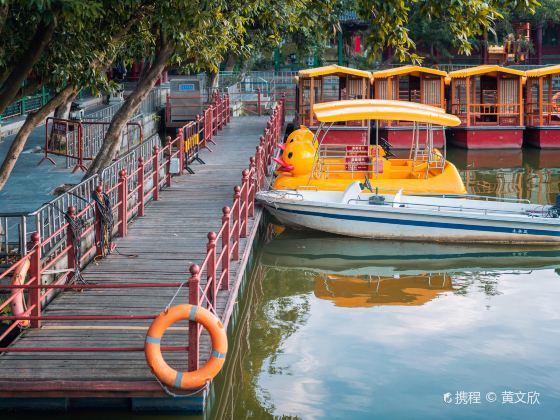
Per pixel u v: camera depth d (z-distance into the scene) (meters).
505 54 49.81
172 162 20.25
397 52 11.90
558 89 47.81
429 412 10.23
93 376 9.31
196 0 12.91
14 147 13.52
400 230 18.52
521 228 18.14
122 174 15.21
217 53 17.80
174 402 9.29
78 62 13.09
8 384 9.13
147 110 34.12
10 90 11.36
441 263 17.33
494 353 12.20
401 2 11.25
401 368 11.67
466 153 33.22
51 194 18.09
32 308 10.57
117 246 14.57
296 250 18.25
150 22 15.72
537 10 48.25
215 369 9.15
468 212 18.55
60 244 12.93
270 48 34.91
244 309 14.48
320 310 14.40
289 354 12.27
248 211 17.66
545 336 12.89
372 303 14.77
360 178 22.00
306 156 20.75
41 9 9.39
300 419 10.05
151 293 11.96
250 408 10.41
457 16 11.39
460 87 34.69
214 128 30.41
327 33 13.11
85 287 9.44
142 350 9.09
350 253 17.98
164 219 16.78
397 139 32.88
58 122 23.09
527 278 16.25
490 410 10.28
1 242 13.10
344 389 10.97
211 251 10.94
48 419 9.28
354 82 32.59
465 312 14.16
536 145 34.38
